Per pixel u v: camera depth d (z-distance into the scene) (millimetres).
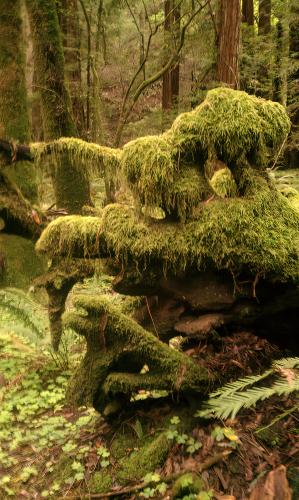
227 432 2666
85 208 4031
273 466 2441
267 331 3057
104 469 2789
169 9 10719
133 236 2730
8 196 5629
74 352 4387
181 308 3010
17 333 4590
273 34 10922
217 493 2402
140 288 2906
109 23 11820
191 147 2689
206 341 3127
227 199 2725
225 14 7762
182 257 2666
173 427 2812
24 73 6152
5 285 5504
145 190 2660
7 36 5949
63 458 2949
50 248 2973
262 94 11438
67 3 10141
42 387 3926
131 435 2934
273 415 2721
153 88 15969
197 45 10727
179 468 2609
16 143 5078
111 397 2977
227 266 2629
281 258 2574
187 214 2705
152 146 2662
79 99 10805
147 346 2754
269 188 2775
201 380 2770
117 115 13938
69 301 5105
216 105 2680
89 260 3186
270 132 2715
